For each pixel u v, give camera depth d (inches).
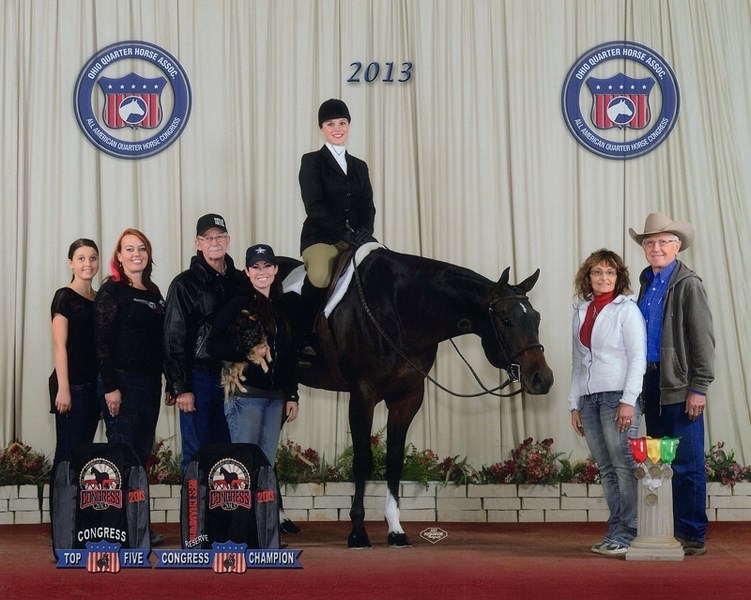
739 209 295.6
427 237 295.4
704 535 216.4
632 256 296.0
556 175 296.8
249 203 295.4
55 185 292.7
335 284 226.7
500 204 296.8
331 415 291.9
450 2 298.2
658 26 298.0
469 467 277.1
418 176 296.7
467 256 294.8
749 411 291.6
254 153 296.7
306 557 204.4
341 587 177.5
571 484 271.6
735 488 272.5
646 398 223.8
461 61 297.4
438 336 221.3
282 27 297.3
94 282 291.4
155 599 173.6
